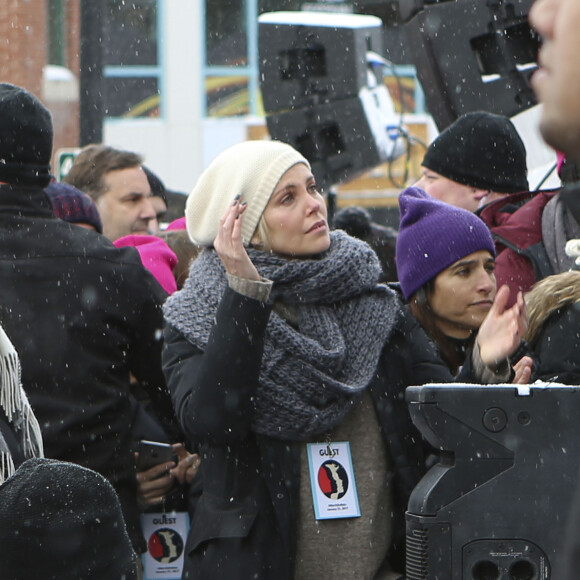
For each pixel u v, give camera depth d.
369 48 20.59
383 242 19.05
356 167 19.98
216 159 9.23
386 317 8.84
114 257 9.95
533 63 15.13
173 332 8.80
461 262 9.63
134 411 10.57
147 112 52.94
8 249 9.71
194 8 52.72
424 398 6.50
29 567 6.12
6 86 10.08
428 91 15.45
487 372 8.30
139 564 10.09
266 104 20.06
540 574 6.45
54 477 6.34
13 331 9.46
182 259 12.12
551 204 10.98
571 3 3.26
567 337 8.33
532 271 10.77
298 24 19.70
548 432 6.48
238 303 8.11
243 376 8.05
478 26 14.93
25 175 9.91
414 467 8.60
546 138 3.32
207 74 53.03
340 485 8.39
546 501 6.45
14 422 7.80
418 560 6.52
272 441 8.33
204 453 8.62
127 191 14.06
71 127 46.22
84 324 9.62
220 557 8.24
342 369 8.53
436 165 12.82
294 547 8.25
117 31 52.53
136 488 9.96
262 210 8.87
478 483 6.47
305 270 8.66
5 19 50.31
